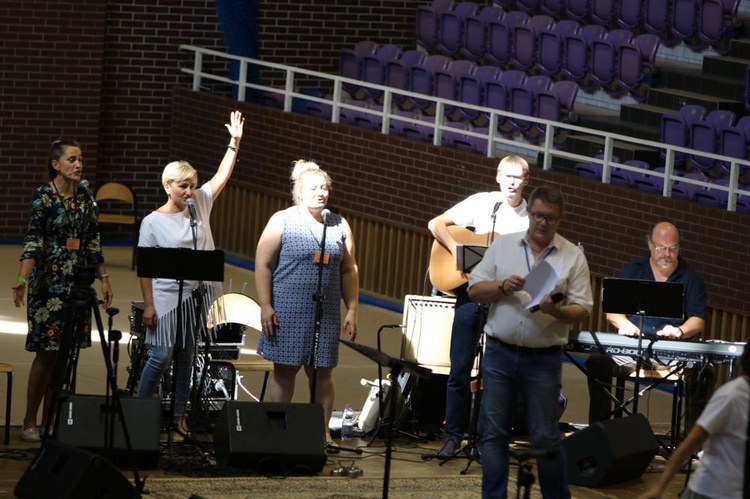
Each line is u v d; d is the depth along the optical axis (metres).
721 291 13.64
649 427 9.78
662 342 10.02
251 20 20.36
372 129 18.16
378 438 10.74
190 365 10.02
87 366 13.00
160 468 9.20
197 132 20.12
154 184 20.94
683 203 13.95
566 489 8.00
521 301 7.86
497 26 19.80
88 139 20.19
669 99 17.53
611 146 14.74
